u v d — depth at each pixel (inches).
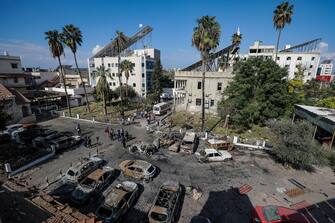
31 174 638.5
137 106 1833.2
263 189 576.7
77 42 1362.0
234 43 1740.9
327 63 4333.2
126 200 473.7
